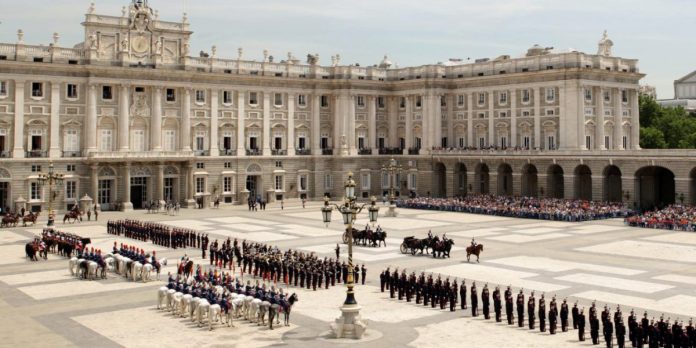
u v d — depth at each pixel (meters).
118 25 99.81
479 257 58.31
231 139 112.19
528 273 51.31
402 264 55.31
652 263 55.56
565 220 87.50
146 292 45.53
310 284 47.31
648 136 132.25
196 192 108.00
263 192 114.88
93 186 97.31
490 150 110.25
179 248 64.56
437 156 117.94
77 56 97.31
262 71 113.81
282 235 72.94
